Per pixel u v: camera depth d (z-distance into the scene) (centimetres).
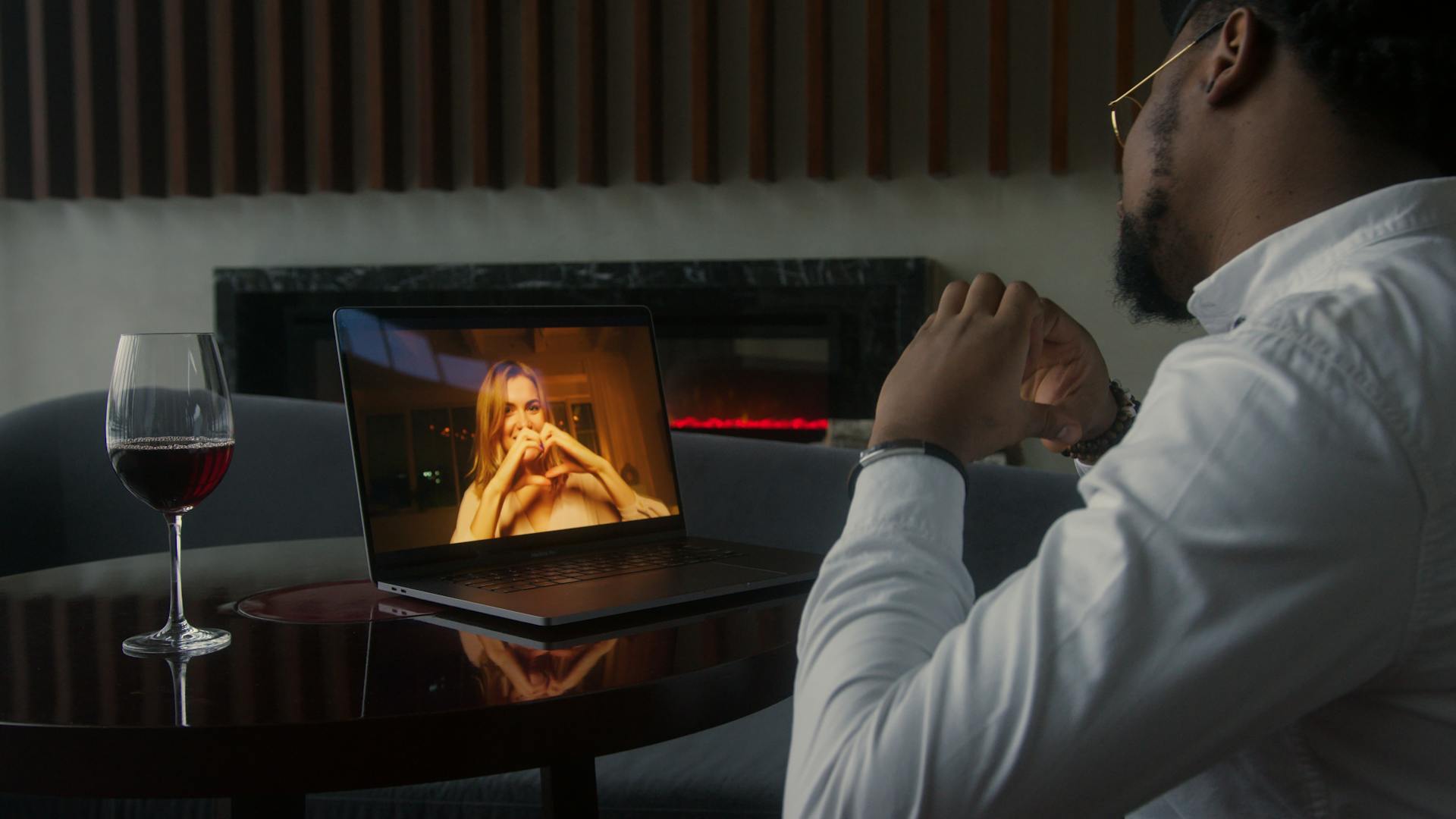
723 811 123
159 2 384
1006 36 328
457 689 66
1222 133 53
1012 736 40
